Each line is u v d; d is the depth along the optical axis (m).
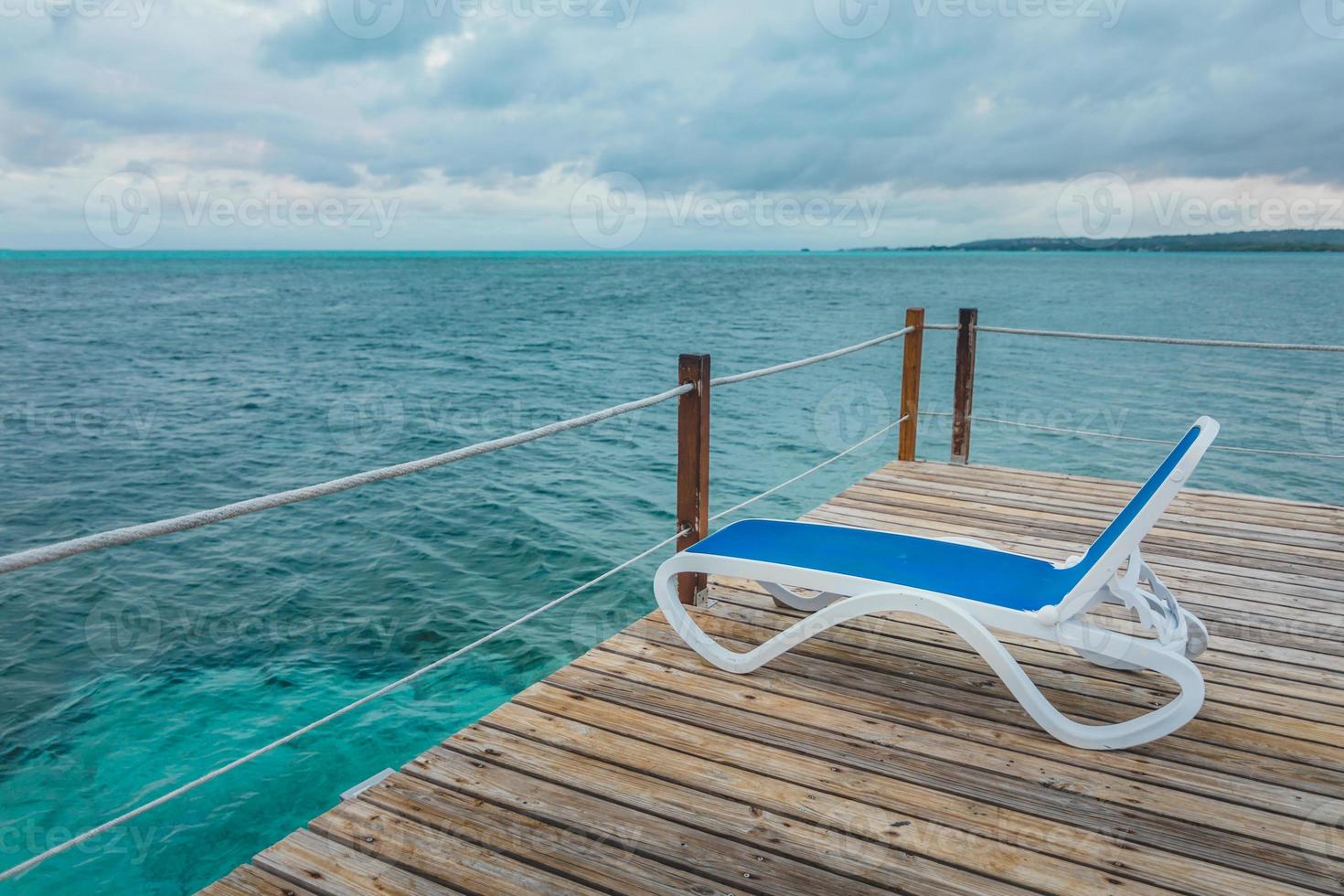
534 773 2.17
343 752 4.09
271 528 7.96
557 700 2.55
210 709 4.58
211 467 11.35
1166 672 2.25
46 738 4.33
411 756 4.04
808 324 30.77
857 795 2.08
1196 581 3.52
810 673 2.75
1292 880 1.77
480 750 2.28
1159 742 2.33
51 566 7.16
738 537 2.92
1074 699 2.59
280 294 54.16
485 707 4.54
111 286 66.19
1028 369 18.81
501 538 7.60
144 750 4.18
